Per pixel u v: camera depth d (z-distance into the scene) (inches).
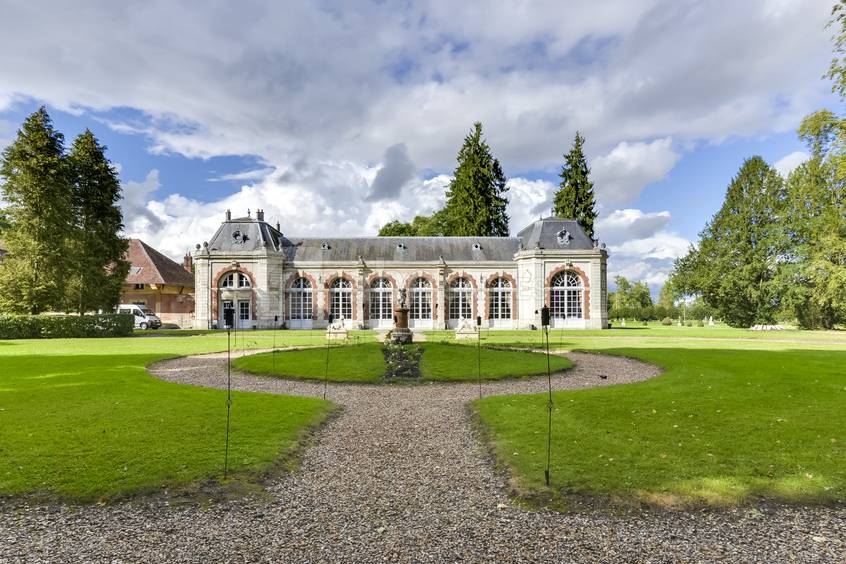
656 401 490.0
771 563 213.8
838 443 357.4
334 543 229.8
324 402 523.8
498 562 212.8
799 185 1959.9
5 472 305.7
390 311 2021.4
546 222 2066.9
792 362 746.8
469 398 569.9
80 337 1478.8
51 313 1576.0
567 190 2559.1
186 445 356.2
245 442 367.6
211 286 1935.3
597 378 689.0
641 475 305.7
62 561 213.3
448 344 943.0
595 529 244.1
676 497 277.7
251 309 1939.0
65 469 311.6
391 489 297.9
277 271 1969.7
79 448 347.3
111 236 1886.1
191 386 592.1
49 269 1627.7
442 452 370.6
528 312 1958.7
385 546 226.8
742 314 2089.1
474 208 2571.4
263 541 231.5
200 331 1774.1
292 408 478.0
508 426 420.8
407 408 518.9
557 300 1936.5
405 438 407.2
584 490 287.7
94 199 1843.0
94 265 1755.7
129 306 2055.9
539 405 489.1
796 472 308.8
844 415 429.1
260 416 443.2
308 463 345.1
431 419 470.6
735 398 498.0
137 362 804.0
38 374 659.4
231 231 2030.0
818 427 393.7
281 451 354.6
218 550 222.8
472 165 2603.3
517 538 234.7
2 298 1584.6
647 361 834.8
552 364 788.0
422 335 1525.6
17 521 251.3
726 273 2106.3
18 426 397.4
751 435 378.9
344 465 341.4
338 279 2015.3
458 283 2047.2
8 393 523.8
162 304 2434.8
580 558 216.4
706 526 247.4
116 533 239.1
